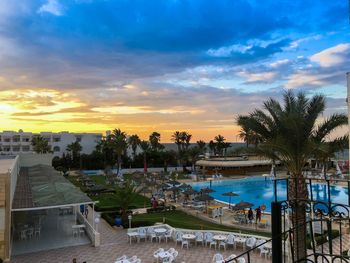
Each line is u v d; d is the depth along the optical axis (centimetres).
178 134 9969
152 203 3503
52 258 1898
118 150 7556
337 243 1576
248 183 5634
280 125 1504
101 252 2009
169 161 8375
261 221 2697
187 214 3225
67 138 9950
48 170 3809
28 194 2369
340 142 1477
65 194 2284
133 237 2275
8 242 1880
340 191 4094
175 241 2194
